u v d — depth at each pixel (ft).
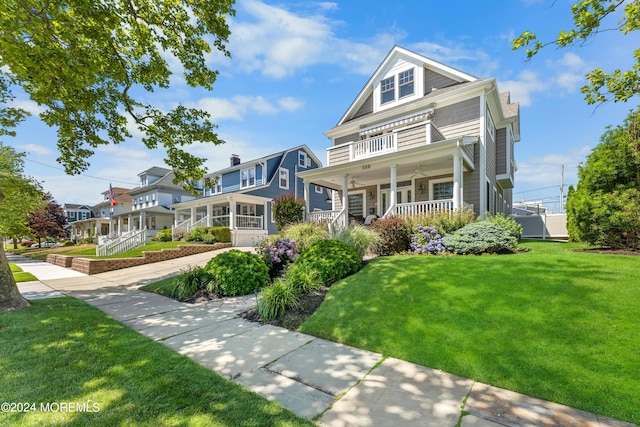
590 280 12.95
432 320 11.72
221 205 82.12
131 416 6.55
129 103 26.21
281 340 11.88
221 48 25.02
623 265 14.69
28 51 14.80
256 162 71.92
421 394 7.68
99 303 18.44
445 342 10.27
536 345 9.32
